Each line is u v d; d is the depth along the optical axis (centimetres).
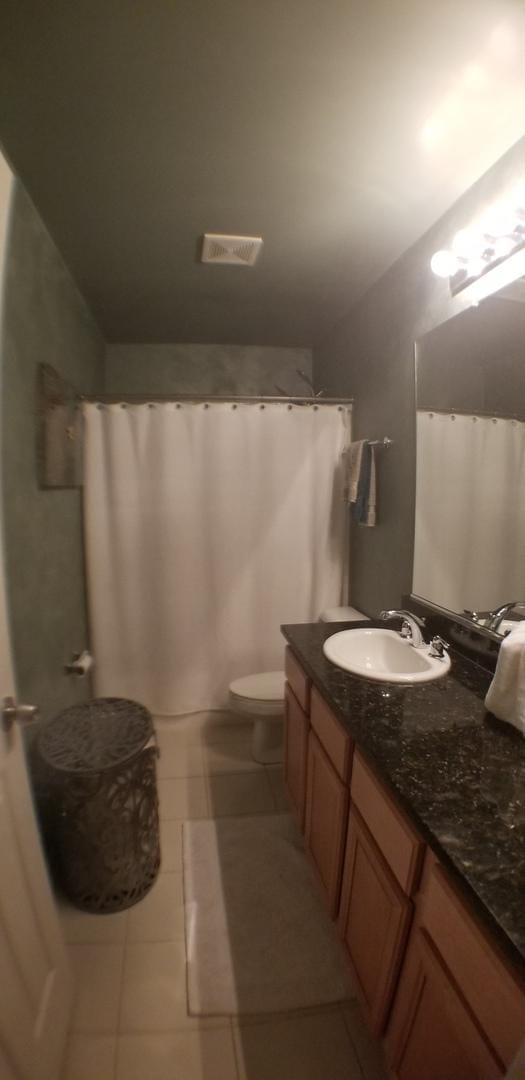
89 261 181
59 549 175
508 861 68
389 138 117
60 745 137
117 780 133
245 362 288
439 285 151
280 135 117
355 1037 111
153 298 215
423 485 164
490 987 61
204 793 194
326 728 127
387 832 92
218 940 133
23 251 139
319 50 93
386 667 159
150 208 148
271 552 231
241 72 99
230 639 236
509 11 84
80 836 133
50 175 131
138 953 129
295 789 164
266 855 162
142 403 212
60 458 171
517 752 96
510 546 125
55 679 166
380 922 95
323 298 215
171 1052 107
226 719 243
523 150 114
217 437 219
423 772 89
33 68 97
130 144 120
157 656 232
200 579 230
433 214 150
